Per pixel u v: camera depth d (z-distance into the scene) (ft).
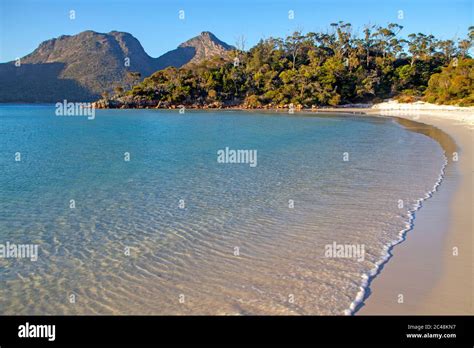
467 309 24.54
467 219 40.93
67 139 127.85
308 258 32.32
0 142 119.24
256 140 120.37
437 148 95.14
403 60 453.58
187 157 85.97
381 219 41.65
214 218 42.88
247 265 31.24
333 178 61.98
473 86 285.23
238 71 431.02
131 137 132.77
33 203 49.55
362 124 187.62
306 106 376.68
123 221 42.27
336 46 472.85
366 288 27.25
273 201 49.11
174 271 30.42
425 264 30.78
